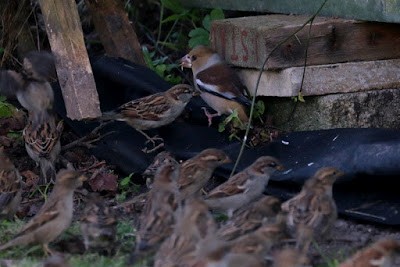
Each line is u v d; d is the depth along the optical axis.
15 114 16.19
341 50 14.58
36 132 14.34
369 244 11.79
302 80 14.37
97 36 18.62
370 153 12.58
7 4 17.16
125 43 16.64
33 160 15.02
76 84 14.34
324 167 12.33
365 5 14.32
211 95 14.85
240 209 12.72
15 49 17.39
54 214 11.38
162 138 14.84
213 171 13.75
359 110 14.58
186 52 18.14
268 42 14.38
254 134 14.41
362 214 12.43
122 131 15.24
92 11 16.69
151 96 14.85
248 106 14.76
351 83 14.54
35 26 18.09
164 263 9.80
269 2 16.00
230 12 18.31
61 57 14.49
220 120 15.12
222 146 14.39
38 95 14.38
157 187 11.14
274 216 11.12
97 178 14.20
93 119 14.46
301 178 13.02
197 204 10.20
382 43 14.71
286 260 9.63
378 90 14.65
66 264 9.88
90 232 11.20
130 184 14.43
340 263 10.60
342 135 13.27
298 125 14.77
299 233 10.92
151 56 17.83
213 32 15.73
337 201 12.74
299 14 15.44
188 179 12.80
